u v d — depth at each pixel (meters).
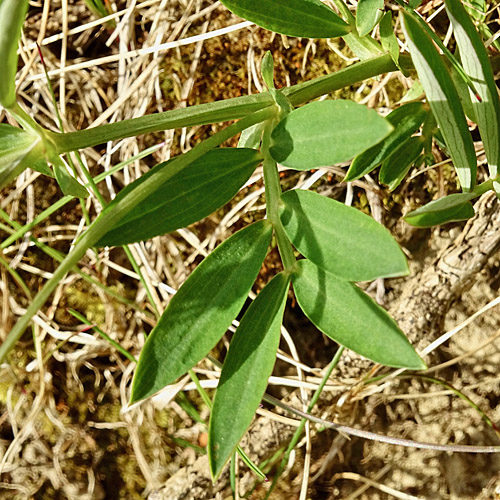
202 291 0.19
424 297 0.29
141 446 0.30
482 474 0.30
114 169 0.27
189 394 0.30
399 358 0.17
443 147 0.24
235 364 0.19
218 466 0.18
